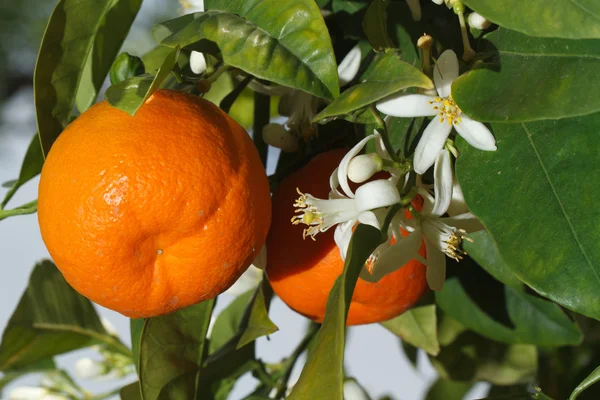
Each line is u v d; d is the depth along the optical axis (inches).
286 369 21.5
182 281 16.5
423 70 16.6
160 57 21.4
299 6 16.7
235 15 17.0
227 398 21.8
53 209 16.1
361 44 18.4
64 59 18.0
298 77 16.5
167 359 18.9
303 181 18.0
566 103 15.6
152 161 15.9
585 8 15.0
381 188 16.2
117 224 15.8
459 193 17.0
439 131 16.4
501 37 16.6
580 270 15.7
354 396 21.5
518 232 16.0
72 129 16.3
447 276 21.7
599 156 16.1
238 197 16.3
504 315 21.7
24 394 24.3
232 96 18.8
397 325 21.9
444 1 17.0
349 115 16.8
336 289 15.8
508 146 16.3
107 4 18.1
